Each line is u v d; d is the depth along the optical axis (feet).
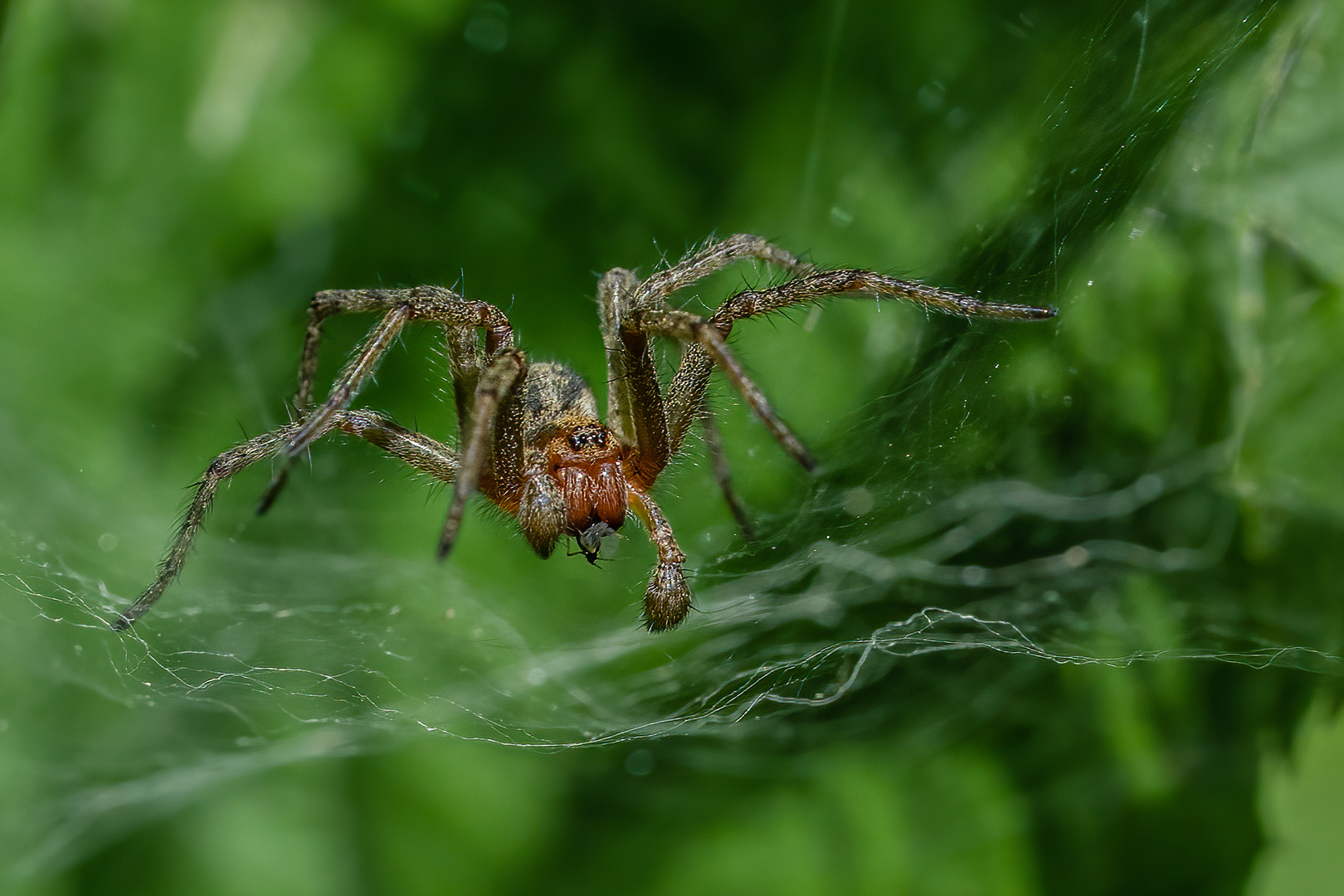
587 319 0.39
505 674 0.39
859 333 0.39
